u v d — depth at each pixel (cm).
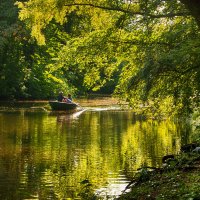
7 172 1530
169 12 1441
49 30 4653
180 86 1282
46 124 2873
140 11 1508
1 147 1989
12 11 4734
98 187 1348
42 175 1495
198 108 1409
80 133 2456
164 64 1191
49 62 5500
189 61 1207
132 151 1905
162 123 2952
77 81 5991
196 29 1344
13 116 3378
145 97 1230
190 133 2422
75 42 1673
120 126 2803
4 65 5256
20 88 5353
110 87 6431
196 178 1157
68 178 1459
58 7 1559
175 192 1085
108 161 1705
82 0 1586
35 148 1975
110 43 1634
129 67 1639
